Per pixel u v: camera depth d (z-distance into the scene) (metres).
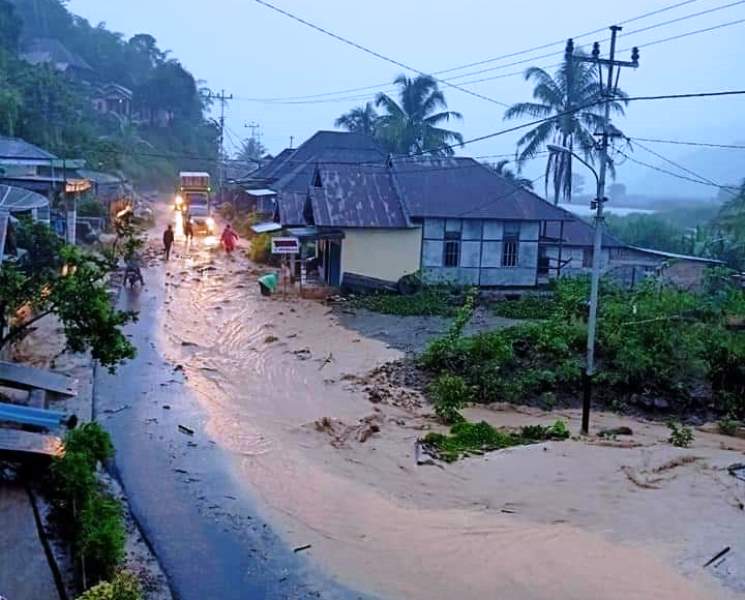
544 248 34.03
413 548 10.25
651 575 9.38
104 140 59.88
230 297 28.19
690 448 14.54
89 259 12.84
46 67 54.75
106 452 10.76
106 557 8.55
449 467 13.02
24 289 12.90
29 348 18.81
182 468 12.76
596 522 10.88
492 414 16.75
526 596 9.05
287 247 29.28
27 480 11.11
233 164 87.69
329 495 11.91
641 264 33.94
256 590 9.27
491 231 31.00
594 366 18.19
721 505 11.43
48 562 9.05
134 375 17.88
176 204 58.34
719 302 22.30
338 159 49.62
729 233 37.28
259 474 12.66
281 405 16.41
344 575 9.61
